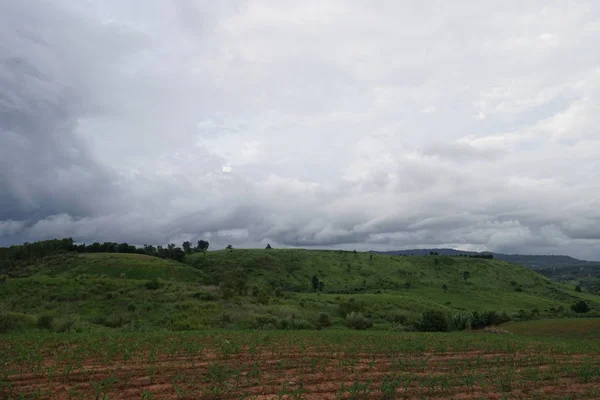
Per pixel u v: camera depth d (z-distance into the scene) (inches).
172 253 6574.8
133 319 1984.5
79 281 2923.2
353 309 2891.2
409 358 879.1
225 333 1269.7
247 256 7066.9
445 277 7076.8
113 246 6028.5
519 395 588.7
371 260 7751.0
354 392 545.0
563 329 2153.1
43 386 565.3
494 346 1122.7
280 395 509.7
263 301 2753.4
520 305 5088.6
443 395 572.7
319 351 920.9
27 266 4527.6
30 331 1481.3
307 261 7308.1
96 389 539.8
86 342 956.0
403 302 3725.4
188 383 584.1
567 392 614.9
